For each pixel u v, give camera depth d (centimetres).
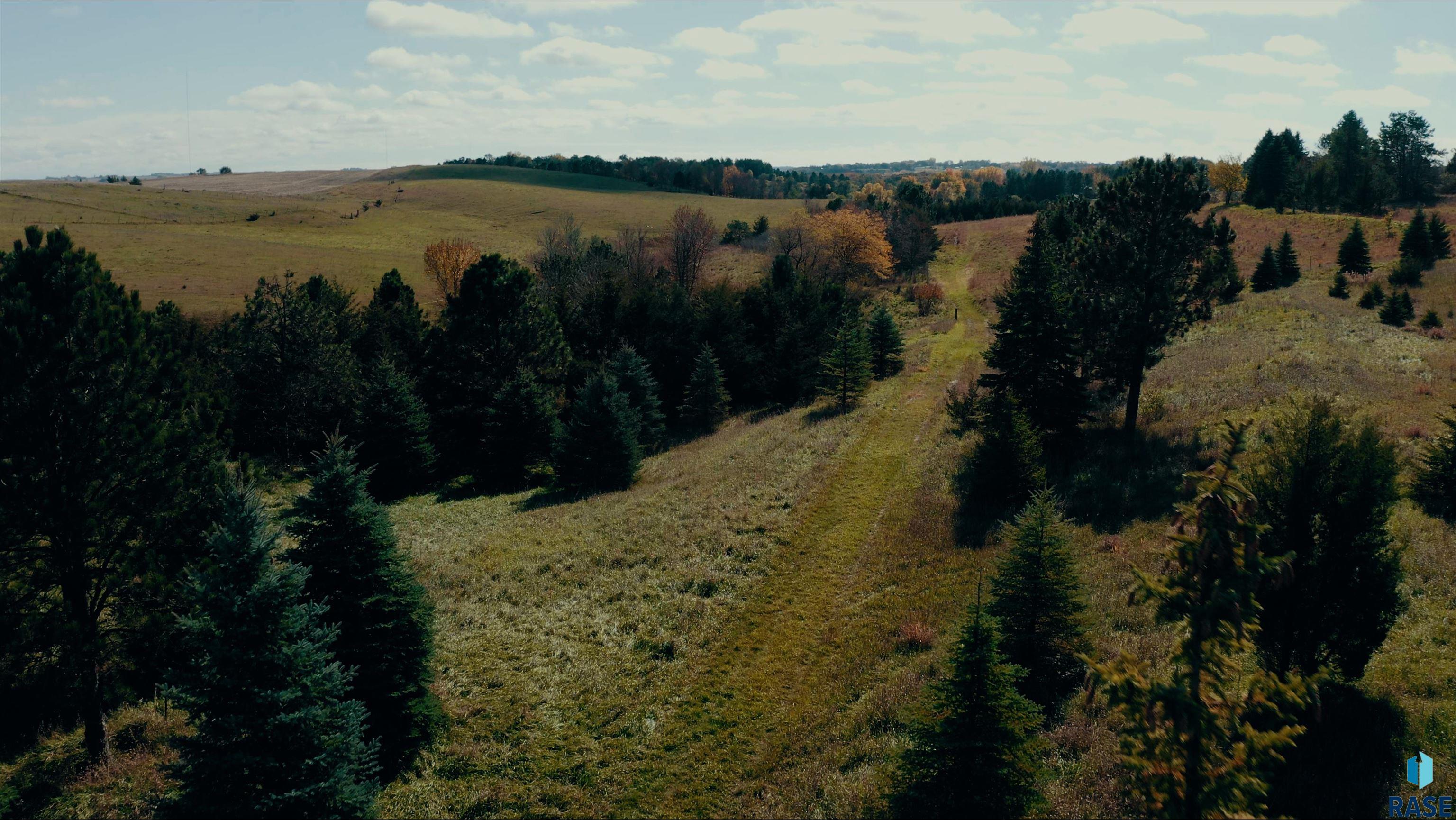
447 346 4256
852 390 4238
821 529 2516
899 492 2791
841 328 4572
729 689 1677
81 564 1572
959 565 2130
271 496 3422
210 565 1549
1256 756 782
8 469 1442
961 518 2455
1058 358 2900
